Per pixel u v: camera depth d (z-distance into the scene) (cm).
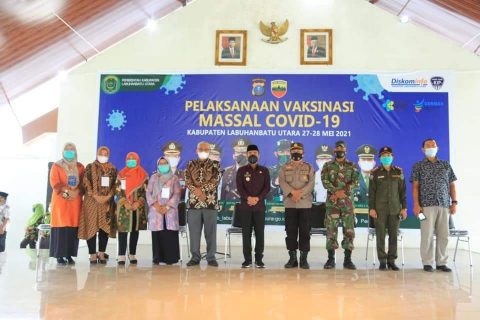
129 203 510
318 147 712
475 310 275
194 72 741
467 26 666
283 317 252
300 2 752
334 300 302
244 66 739
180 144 726
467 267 504
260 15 752
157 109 735
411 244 691
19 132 896
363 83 723
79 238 505
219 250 667
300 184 496
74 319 241
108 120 737
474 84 717
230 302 291
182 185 716
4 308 266
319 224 558
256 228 489
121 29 738
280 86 728
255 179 495
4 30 594
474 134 708
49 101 831
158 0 717
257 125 722
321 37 739
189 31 754
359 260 568
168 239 508
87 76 752
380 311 270
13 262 517
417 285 370
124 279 387
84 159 736
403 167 704
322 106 721
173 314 255
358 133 713
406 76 722
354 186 500
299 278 404
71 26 652
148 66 748
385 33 736
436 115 712
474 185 699
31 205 922
